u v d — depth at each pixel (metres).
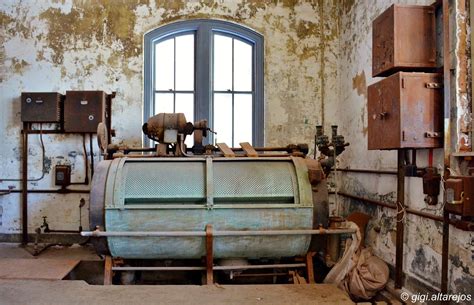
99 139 3.24
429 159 2.41
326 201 2.80
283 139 4.19
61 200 4.06
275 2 4.21
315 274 3.33
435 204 2.33
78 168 4.07
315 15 4.23
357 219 3.30
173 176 2.81
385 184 3.05
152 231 2.64
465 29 2.08
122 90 4.12
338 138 3.07
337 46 4.22
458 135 2.08
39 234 3.86
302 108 4.20
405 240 2.70
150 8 4.15
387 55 2.39
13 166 4.07
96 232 2.61
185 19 4.17
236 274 2.84
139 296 2.38
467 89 2.08
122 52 4.12
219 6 4.20
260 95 4.20
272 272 3.00
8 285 2.53
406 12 2.31
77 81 4.11
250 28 4.20
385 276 2.77
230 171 2.86
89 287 2.52
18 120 4.07
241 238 2.71
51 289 2.47
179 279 3.20
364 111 3.48
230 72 4.28
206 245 2.67
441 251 2.29
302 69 4.21
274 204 2.72
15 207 4.07
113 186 2.73
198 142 3.39
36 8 4.09
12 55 4.09
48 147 4.07
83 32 4.11
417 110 2.24
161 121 3.26
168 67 4.26
